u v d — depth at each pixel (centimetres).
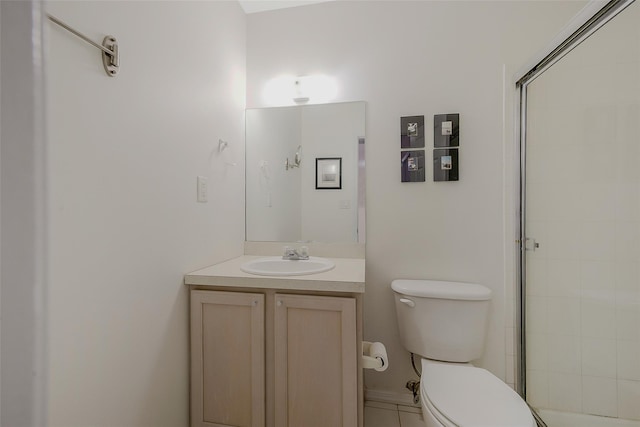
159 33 109
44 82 22
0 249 21
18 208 21
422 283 163
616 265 131
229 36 168
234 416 123
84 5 78
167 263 114
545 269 151
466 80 166
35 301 21
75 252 76
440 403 104
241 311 123
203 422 125
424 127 170
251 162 190
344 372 116
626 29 118
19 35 21
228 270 135
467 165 166
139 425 99
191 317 126
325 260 164
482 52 165
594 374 138
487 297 145
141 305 100
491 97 164
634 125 121
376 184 176
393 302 173
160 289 109
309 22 185
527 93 155
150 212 104
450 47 168
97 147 83
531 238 155
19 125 21
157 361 108
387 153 175
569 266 144
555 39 127
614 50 123
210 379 125
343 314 116
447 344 145
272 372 123
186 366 126
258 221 189
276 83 189
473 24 166
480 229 164
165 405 112
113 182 88
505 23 163
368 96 178
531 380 155
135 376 97
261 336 121
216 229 152
